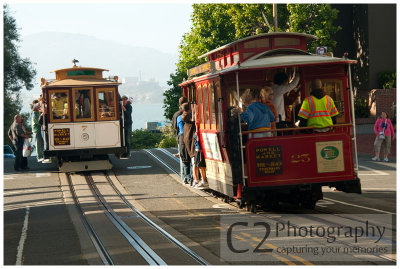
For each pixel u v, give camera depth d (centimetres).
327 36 3319
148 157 2336
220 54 1305
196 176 1405
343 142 1073
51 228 1041
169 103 4712
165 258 786
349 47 4044
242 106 1104
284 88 1106
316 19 3328
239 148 1055
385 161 2048
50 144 1911
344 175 1072
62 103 1919
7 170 2062
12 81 5153
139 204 1302
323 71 1105
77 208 1268
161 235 944
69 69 1988
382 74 3762
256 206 1124
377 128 2061
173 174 1822
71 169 1909
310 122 1074
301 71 1108
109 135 1950
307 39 1241
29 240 945
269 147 1057
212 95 1192
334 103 1112
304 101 1073
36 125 2008
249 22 3453
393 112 3469
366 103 3722
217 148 1190
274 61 1073
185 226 1021
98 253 830
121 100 1978
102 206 1283
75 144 1927
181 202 1314
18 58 5131
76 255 823
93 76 2011
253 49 1177
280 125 1106
